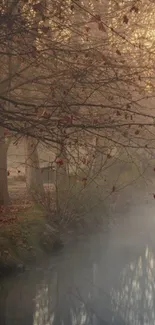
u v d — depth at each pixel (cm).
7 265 1659
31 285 1633
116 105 1222
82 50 1174
